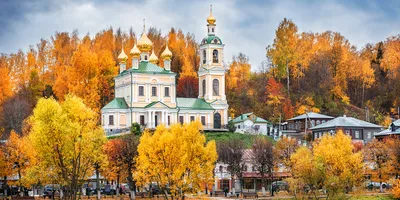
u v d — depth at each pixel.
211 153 116.19
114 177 136.88
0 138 190.62
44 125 103.56
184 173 114.31
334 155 136.62
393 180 143.12
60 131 103.50
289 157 156.62
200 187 115.75
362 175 141.25
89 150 107.75
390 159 153.38
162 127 121.00
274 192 158.12
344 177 134.38
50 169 109.50
